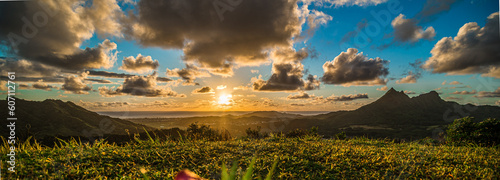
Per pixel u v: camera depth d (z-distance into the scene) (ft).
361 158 14.66
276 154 14.80
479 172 11.92
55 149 13.99
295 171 11.85
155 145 17.01
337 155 14.85
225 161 12.84
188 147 16.22
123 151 14.23
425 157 15.21
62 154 12.63
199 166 11.98
